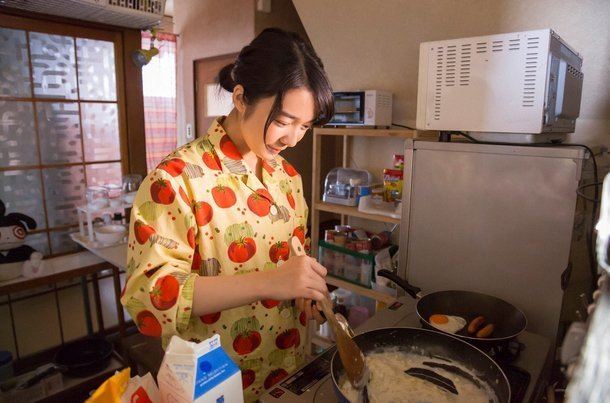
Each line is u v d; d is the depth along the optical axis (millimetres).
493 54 1108
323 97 751
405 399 745
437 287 1258
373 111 1897
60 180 2215
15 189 2070
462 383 784
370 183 2197
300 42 758
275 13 2805
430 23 1685
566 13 1388
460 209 1181
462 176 1163
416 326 1030
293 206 995
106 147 2357
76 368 1866
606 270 287
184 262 764
